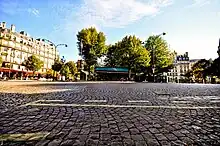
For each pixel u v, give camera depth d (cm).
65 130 340
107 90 1216
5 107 554
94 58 5291
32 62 6506
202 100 735
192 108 564
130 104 632
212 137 308
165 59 5162
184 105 617
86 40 5228
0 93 927
